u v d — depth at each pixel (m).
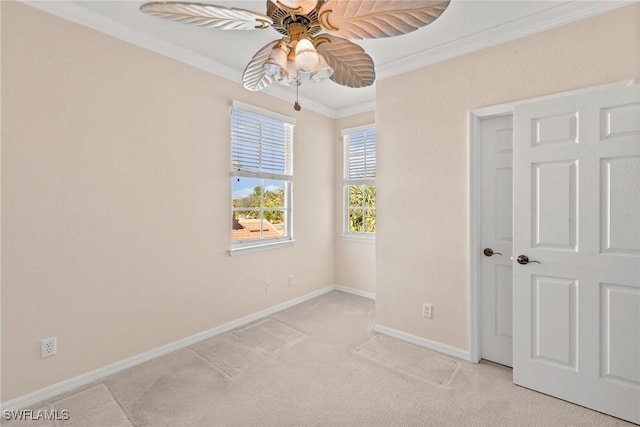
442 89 2.52
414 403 1.91
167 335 2.54
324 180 4.11
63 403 1.90
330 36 1.52
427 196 2.62
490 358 2.41
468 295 2.41
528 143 2.04
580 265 1.87
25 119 1.85
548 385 1.98
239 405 1.89
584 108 1.84
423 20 1.31
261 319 3.26
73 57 2.03
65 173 2.01
